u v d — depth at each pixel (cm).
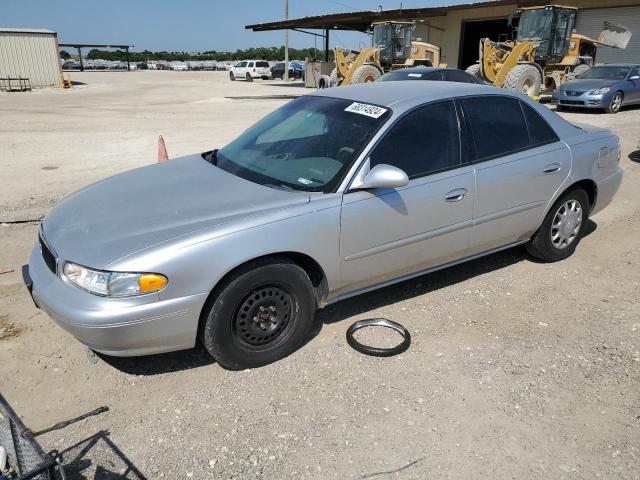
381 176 341
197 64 7506
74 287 303
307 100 449
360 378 333
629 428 293
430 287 455
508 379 332
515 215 445
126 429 293
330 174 362
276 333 346
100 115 1758
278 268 332
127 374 339
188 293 304
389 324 384
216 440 284
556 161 457
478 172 410
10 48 3231
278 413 304
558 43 1877
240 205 337
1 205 690
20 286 456
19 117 1697
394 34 2194
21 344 370
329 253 349
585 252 533
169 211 335
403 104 390
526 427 293
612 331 386
